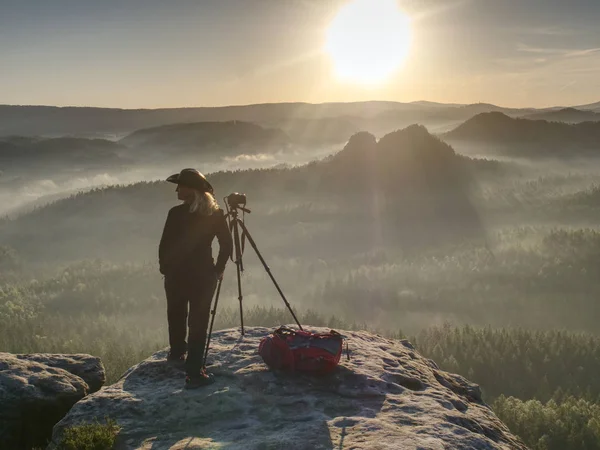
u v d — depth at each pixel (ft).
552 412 214.07
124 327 395.14
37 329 372.17
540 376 309.83
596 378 304.71
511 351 328.08
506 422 215.31
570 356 323.98
